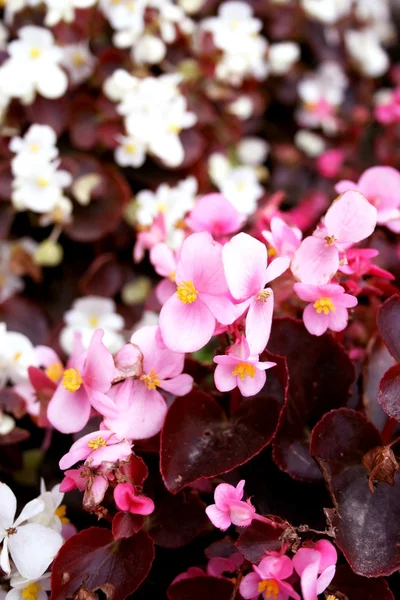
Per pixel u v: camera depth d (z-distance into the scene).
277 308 0.36
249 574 0.32
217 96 0.51
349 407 0.35
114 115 0.47
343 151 0.58
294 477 0.34
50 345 0.45
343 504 0.33
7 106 0.47
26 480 0.40
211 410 0.34
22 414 0.38
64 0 0.45
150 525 0.34
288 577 0.32
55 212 0.45
